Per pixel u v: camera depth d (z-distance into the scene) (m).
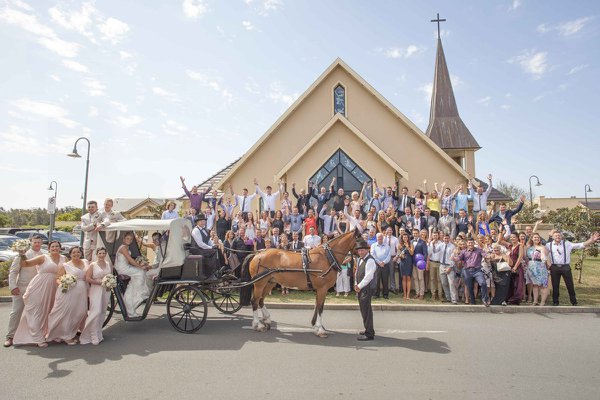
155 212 23.39
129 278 8.51
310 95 19.95
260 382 5.55
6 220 44.75
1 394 5.24
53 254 7.70
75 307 7.41
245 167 19.58
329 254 8.15
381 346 7.24
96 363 6.38
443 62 25.42
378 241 11.45
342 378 5.70
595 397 5.11
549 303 11.11
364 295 7.72
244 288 8.69
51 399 5.09
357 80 19.44
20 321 7.43
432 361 6.43
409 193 18.86
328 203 17.59
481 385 5.46
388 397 5.07
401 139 19.23
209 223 14.65
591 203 66.44
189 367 6.16
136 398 5.09
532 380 5.65
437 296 11.83
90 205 9.26
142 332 8.27
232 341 7.58
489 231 12.95
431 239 11.76
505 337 7.83
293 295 11.92
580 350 7.01
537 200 68.44
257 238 12.34
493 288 11.10
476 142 22.64
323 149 18.06
